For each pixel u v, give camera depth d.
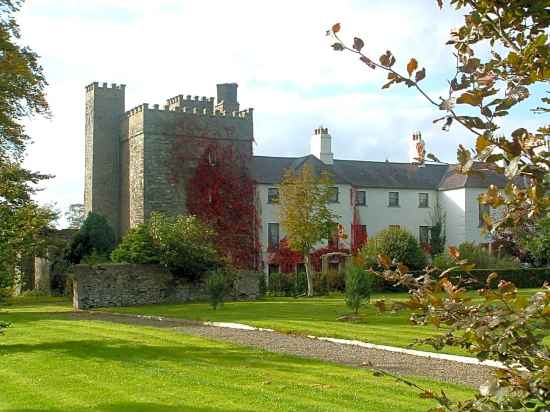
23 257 15.83
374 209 47.09
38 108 26.44
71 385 10.08
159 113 41.59
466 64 3.02
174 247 32.12
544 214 2.87
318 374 10.86
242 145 42.78
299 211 37.06
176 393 9.37
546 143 2.84
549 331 2.86
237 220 41.47
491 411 2.76
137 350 13.91
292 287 37.72
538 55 2.96
